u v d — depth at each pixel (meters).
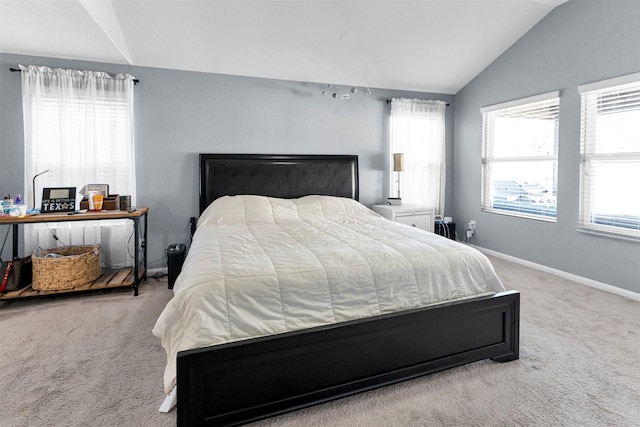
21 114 3.20
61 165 3.25
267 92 4.00
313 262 1.82
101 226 3.48
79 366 1.95
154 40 3.25
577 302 2.86
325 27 3.33
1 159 3.18
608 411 1.58
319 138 4.25
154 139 3.63
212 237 2.50
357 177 4.39
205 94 3.77
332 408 1.64
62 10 2.60
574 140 3.37
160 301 2.94
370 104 4.47
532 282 3.37
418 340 1.80
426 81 4.48
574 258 3.43
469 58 4.10
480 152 4.50
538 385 1.78
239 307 1.56
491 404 1.64
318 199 3.83
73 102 3.28
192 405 1.41
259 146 3.99
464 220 4.82
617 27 2.96
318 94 4.21
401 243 2.21
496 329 1.98
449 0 3.14
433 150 4.74
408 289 1.88
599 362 1.98
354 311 1.75
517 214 4.07
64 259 2.88
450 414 1.58
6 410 1.58
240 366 1.48
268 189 3.96
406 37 3.59
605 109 3.12
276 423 1.54
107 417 1.55
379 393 1.74
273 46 3.51
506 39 3.84
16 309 2.75
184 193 3.76
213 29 3.20
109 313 2.69
